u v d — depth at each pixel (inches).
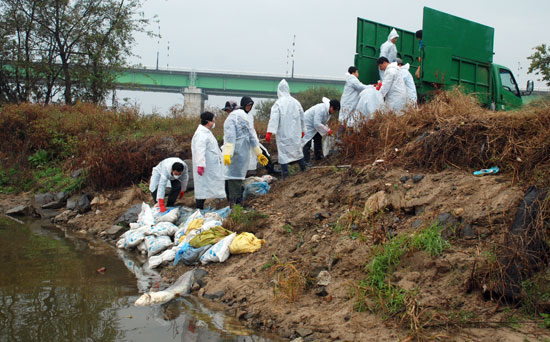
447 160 241.0
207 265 241.0
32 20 749.9
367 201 233.1
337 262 200.8
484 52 419.2
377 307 165.8
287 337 165.5
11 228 354.3
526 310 147.7
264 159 312.2
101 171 422.3
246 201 308.8
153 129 553.3
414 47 430.9
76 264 259.9
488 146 225.3
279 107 324.8
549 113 214.5
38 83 789.9
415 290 165.6
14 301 198.7
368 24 389.4
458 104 275.9
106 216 371.6
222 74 2012.8
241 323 180.1
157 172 329.7
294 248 227.1
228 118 300.0
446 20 381.1
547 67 605.6
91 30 774.5
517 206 180.1
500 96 432.5
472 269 163.6
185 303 202.2
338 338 155.8
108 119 557.0
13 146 534.0
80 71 772.6
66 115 574.6
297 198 284.7
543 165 194.5
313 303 182.4
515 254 156.6
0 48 730.8
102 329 171.9
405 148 265.3
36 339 161.5
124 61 797.9
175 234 287.4
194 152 303.7
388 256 185.5
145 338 164.7
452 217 194.7
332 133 357.4
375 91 336.2
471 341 139.2
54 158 528.1
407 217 214.2
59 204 417.4
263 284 204.7
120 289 218.7
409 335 147.9
